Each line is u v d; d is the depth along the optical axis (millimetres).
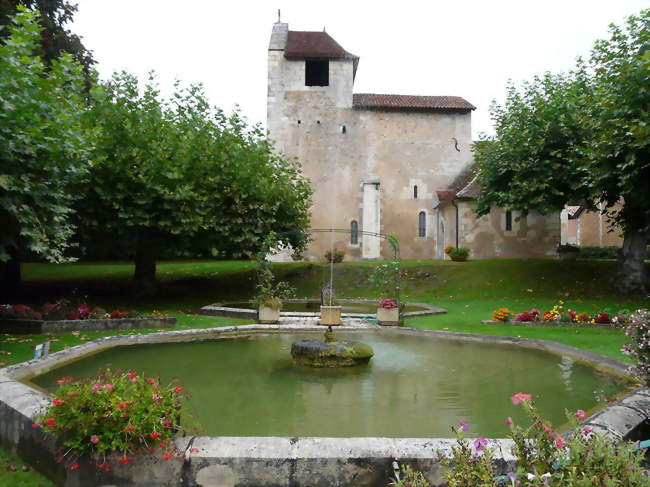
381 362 6688
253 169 16031
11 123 7359
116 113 13555
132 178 12883
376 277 13109
